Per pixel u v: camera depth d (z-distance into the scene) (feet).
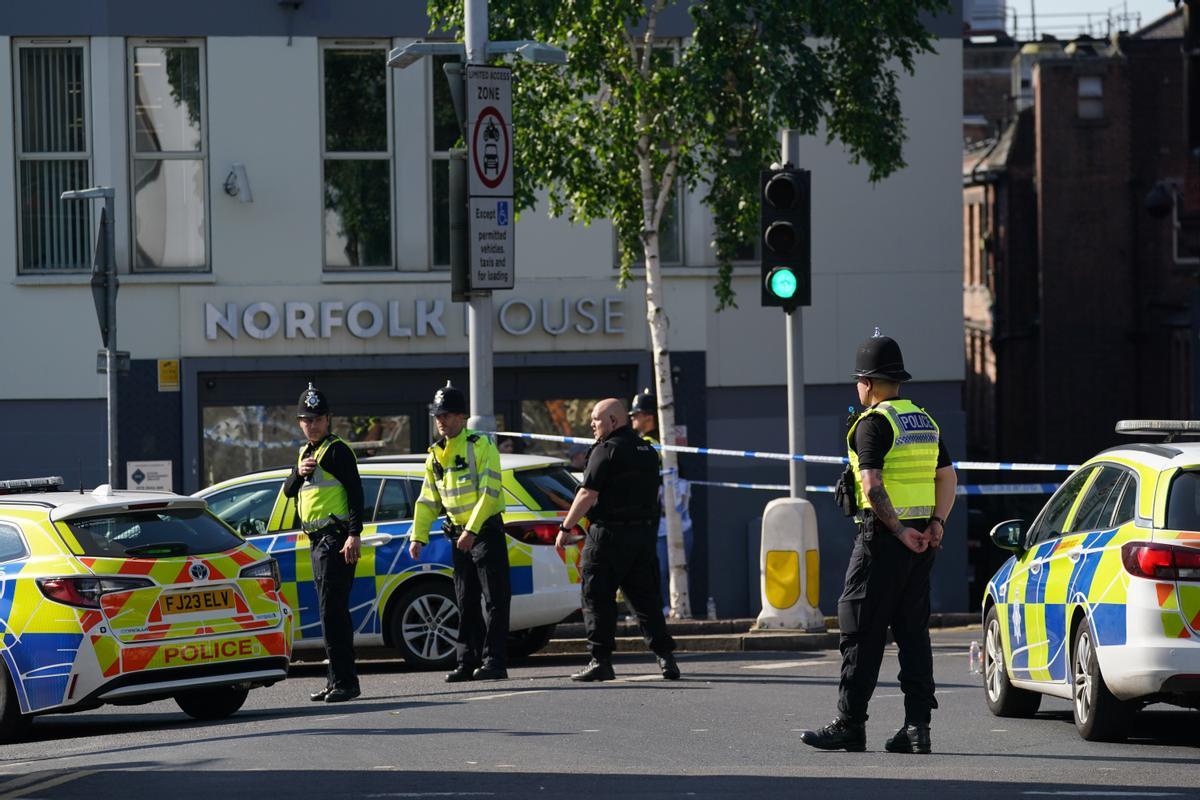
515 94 199.62
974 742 110.42
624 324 246.68
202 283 240.32
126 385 239.71
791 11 192.03
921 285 254.06
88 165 240.53
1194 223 393.29
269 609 128.16
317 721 123.24
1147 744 109.19
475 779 94.99
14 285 239.09
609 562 144.05
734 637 179.01
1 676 123.13
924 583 101.30
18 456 240.12
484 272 166.20
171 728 127.54
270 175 242.17
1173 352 488.85
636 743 109.60
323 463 136.77
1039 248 502.79
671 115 199.00
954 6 253.85
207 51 241.14
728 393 249.75
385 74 246.06
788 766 98.58
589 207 208.23
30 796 93.09
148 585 122.83
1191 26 382.22
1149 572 103.24
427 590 161.38
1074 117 499.51
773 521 180.75
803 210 174.60
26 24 237.66
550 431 248.52
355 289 242.99
